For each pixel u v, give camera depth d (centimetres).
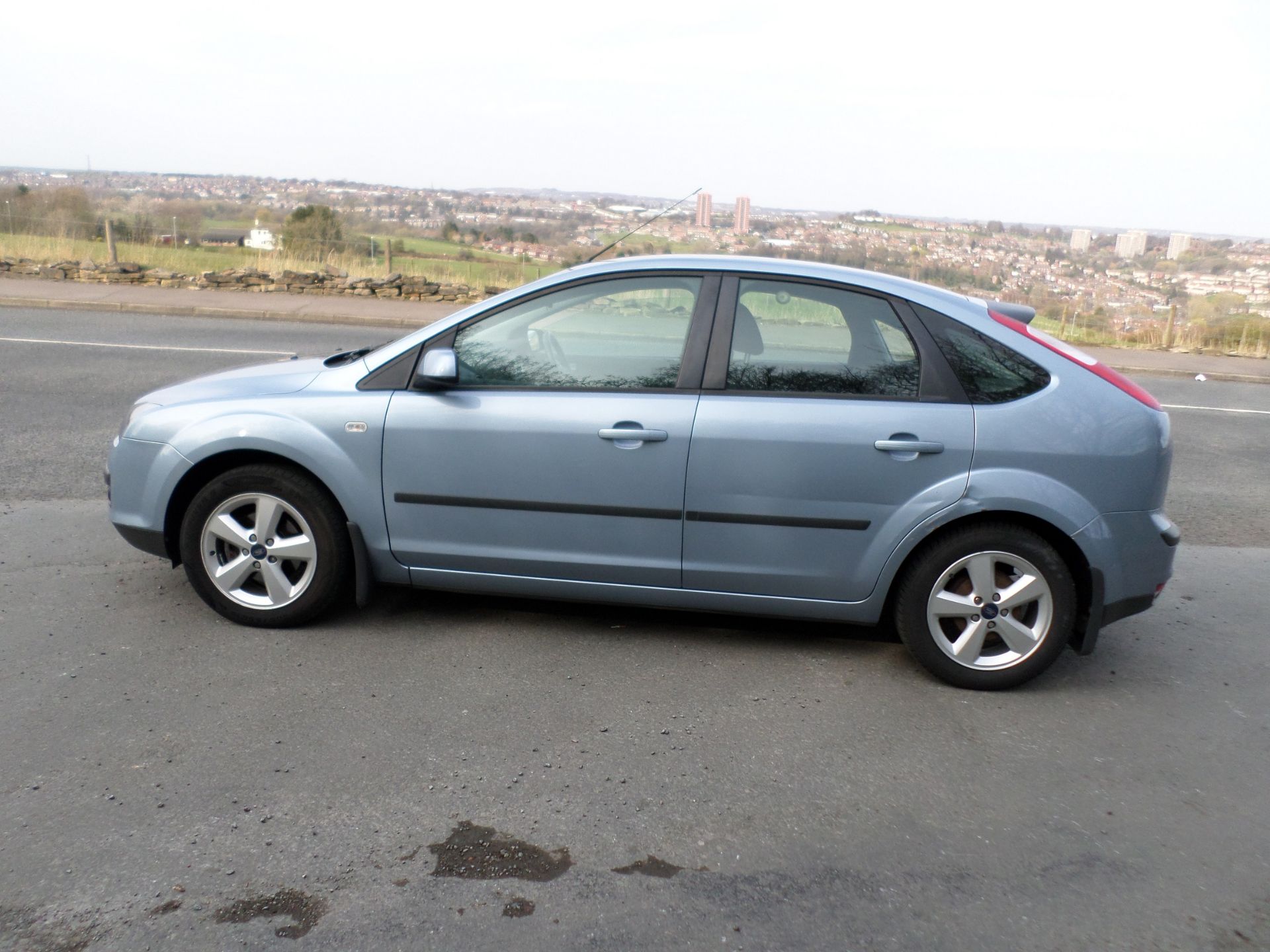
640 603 409
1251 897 266
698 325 392
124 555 505
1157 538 380
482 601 464
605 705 367
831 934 245
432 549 411
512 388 400
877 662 418
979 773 330
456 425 398
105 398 893
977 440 374
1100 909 259
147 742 326
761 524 387
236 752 322
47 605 436
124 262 2061
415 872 264
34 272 1905
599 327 398
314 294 1964
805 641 436
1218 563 588
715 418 383
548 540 403
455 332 410
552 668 396
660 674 396
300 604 418
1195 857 285
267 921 242
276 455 418
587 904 253
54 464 675
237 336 1398
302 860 267
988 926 251
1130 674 419
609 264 407
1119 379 386
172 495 416
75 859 263
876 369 384
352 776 310
